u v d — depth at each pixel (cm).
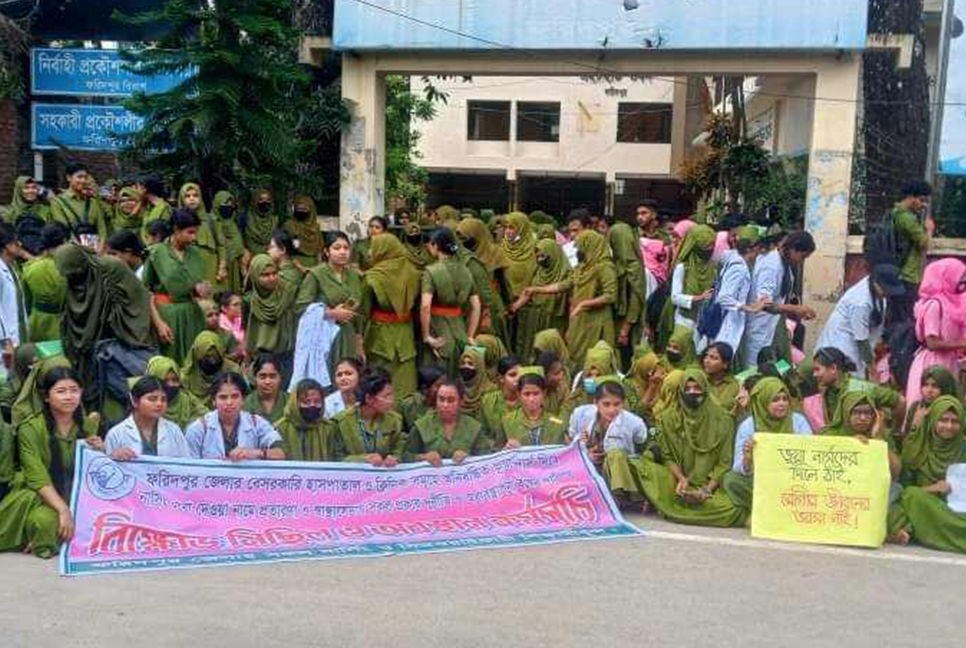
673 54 1173
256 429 618
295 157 1155
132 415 588
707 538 600
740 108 1969
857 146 1273
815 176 1155
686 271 939
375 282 817
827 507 600
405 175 2283
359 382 645
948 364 743
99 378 701
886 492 595
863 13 1102
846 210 1148
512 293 971
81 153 1412
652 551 571
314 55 1252
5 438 546
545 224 1129
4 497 555
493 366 814
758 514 605
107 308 716
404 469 608
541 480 629
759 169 1717
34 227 905
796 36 1117
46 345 621
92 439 565
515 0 1180
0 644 424
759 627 462
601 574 531
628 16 1157
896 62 1162
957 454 609
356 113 1245
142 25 1377
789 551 578
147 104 1091
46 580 502
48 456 562
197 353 708
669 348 789
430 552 562
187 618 458
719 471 636
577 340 928
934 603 499
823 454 606
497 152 3591
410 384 841
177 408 632
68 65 1333
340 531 584
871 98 1250
